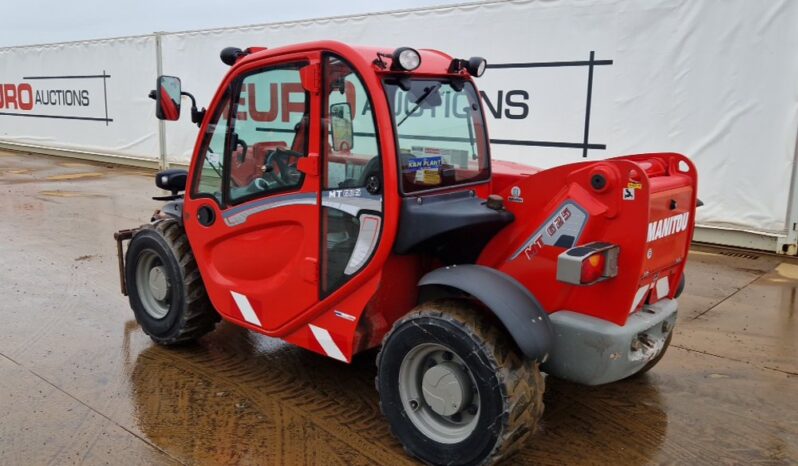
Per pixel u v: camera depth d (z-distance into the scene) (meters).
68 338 4.46
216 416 3.39
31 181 12.20
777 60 6.44
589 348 2.79
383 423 3.34
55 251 6.88
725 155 6.90
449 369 2.82
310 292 3.26
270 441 3.15
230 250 3.68
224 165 3.61
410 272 3.23
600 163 2.73
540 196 2.91
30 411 3.43
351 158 3.04
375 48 3.13
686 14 6.84
